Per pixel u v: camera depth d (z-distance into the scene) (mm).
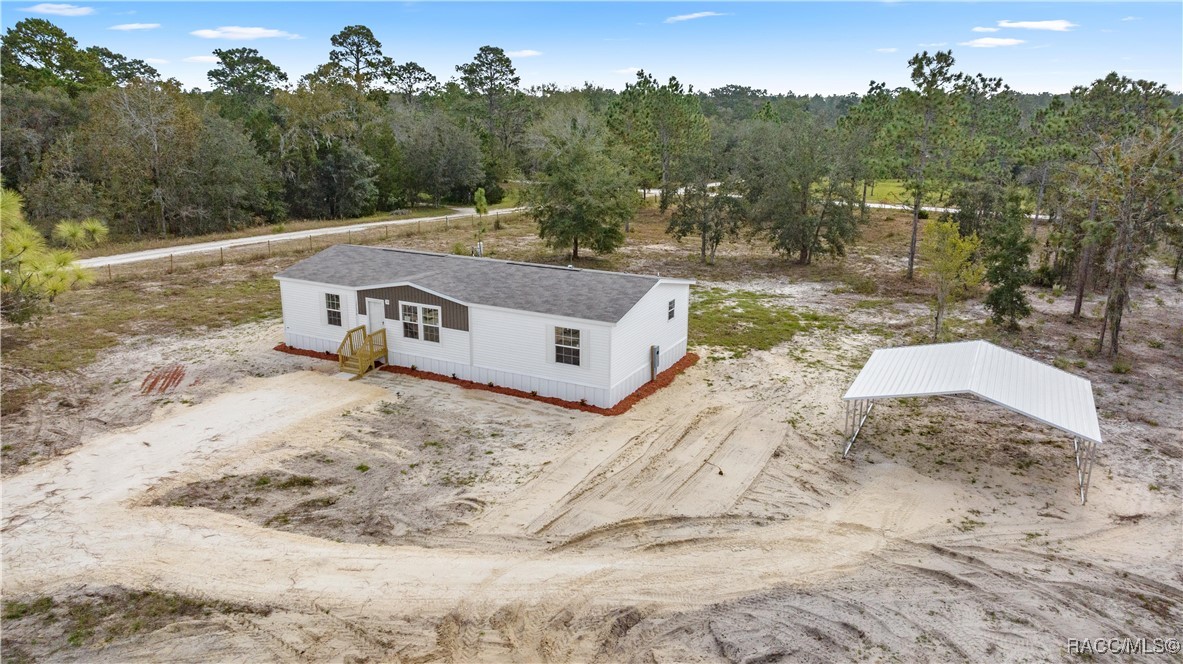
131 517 13578
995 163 43688
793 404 19547
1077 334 26188
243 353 23812
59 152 51344
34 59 68312
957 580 11812
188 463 15773
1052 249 32594
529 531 13227
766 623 10719
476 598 11328
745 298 32188
